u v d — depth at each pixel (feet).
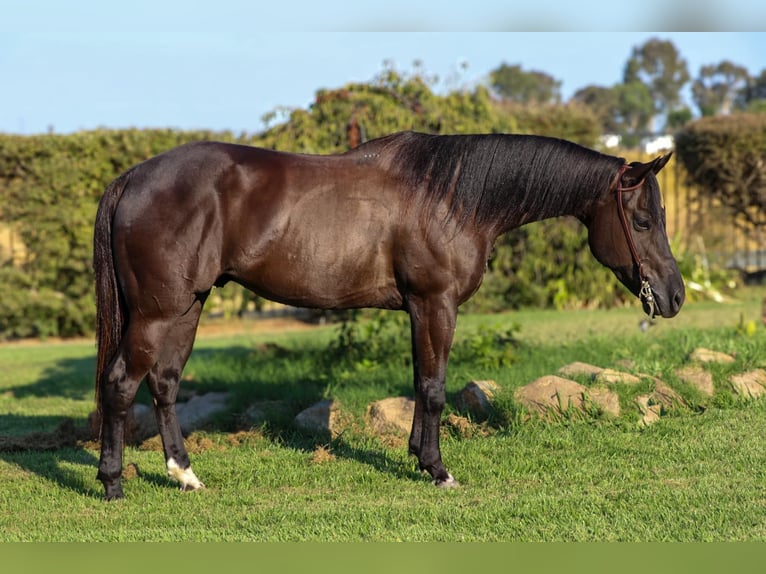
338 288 25.79
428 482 26.89
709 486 25.27
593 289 76.18
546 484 26.35
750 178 82.02
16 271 67.46
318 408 34.40
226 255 25.31
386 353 45.42
